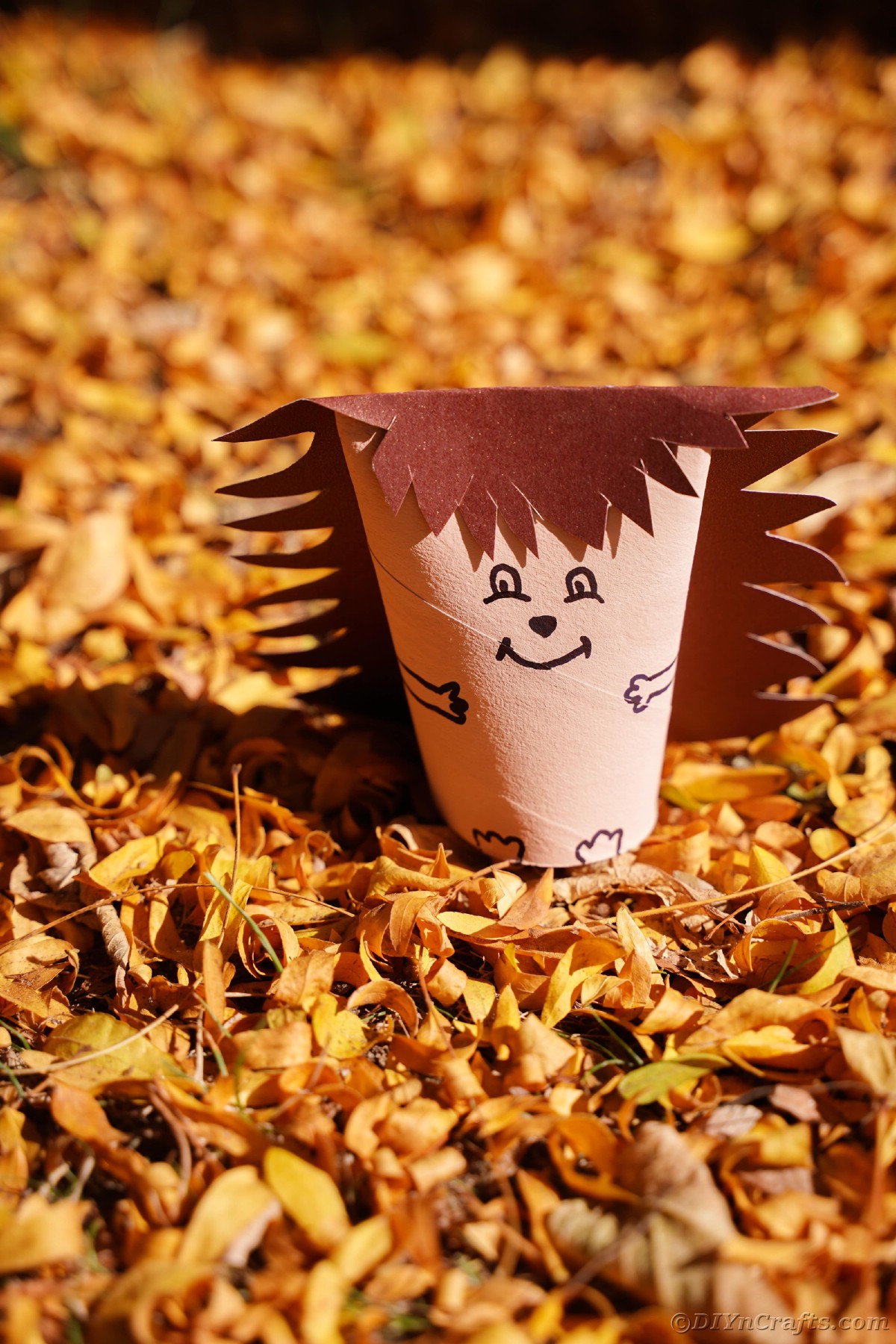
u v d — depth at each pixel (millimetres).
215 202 873
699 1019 372
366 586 419
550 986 376
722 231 828
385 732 457
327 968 378
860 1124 357
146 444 619
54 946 395
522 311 746
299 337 728
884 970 375
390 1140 350
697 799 440
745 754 462
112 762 454
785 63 1080
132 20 1217
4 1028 382
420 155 973
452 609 375
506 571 371
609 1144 346
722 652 422
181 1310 330
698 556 403
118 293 754
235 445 606
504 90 1091
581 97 1057
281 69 1172
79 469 573
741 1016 366
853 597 490
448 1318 325
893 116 961
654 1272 328
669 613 385
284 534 553
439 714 395
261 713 460
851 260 744
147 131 969
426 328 726
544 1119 349
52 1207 341
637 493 363
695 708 439
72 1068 365
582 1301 334
